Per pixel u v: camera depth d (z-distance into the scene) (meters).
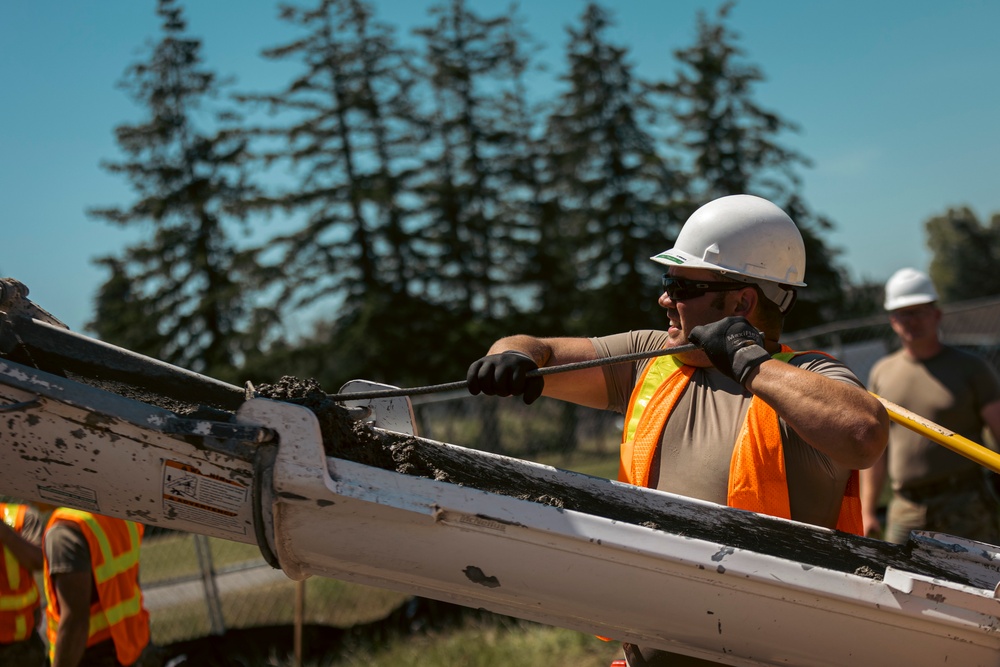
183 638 6.55
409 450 1.95
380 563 1.73
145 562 8.27
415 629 6.07
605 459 9.19
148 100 28.36
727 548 1.65
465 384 1.93
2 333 1.94
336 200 29.59
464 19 32.53
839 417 1.68
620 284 31.80
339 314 29.59
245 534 1.72
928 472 4.35
